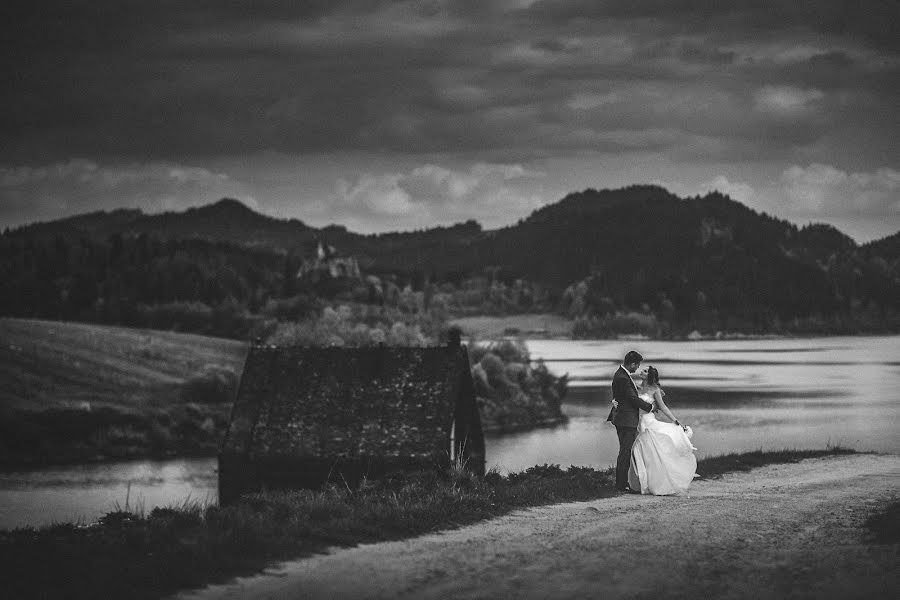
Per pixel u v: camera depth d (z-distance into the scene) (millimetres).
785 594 8945
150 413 99312
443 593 8953
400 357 48562
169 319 196875
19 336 128125
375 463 44531
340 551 10969
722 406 108938
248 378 48500
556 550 10938
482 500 14617
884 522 12773
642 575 9664
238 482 45438
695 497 16828
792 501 16047
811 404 109938
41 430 90188
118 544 11188
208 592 9055
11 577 9492
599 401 127250
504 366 117500
